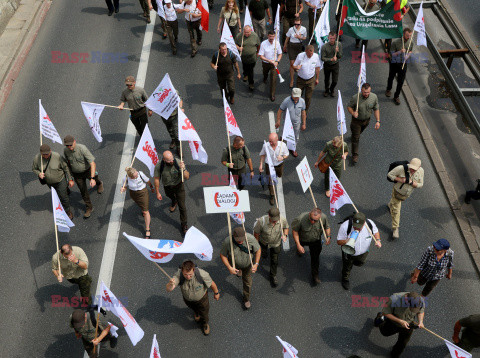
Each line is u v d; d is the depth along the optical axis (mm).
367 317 9531
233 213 9625
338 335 9305
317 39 13844
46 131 10805
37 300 9758
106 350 9102
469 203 11562
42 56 15555
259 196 11641
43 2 17781
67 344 9148
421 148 12805
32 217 11180
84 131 13094
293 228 9289
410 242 10797
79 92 14258
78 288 9977
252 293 9898
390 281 10117
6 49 15625
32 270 10242
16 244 10688
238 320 9492
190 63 15297
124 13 17375
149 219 10688
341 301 9789
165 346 9141
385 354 9070
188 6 14633
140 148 10305
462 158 12867
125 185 10281
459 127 13711
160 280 10086
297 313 9609
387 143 12898
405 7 15891
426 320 9516
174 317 9539
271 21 16062
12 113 13648
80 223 11078
